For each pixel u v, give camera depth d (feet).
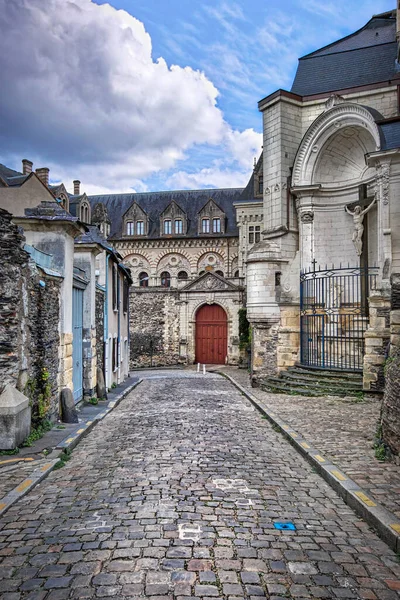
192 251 150.82
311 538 15.12
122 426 34.12
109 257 58.70
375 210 62.85
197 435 30.19
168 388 64.03
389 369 24.58
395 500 17.42
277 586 12.18
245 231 127.85
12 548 14.26
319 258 69.62
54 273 32.19
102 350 54.75
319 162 69.62
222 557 13.64
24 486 19.66
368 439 27.81
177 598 11.53
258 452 26.07
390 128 57.00
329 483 20.57
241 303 117.50
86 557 13.56
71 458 25.08
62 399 34.06
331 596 11.82
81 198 120.78
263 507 17.69
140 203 165.68
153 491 19.17
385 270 53.78
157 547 14.16
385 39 76.23
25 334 26.78
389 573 13.03
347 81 75.31
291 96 73.26
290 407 40.22
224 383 72.59
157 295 122.93
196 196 162.50
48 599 11.51
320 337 60.54
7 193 82.17
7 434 24.70
